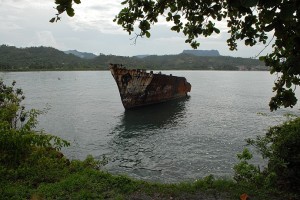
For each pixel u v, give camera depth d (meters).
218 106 39.12
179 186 7.06
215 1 5.16
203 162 15.88
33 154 7.87
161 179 13.62
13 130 7.68
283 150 7.35
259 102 43.78
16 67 172.12
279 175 7.19
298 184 6.85
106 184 6.88
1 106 12.11
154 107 37.72
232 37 6.26
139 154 17.67
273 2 3.15
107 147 19.30
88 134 22.98
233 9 5.23
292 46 4.15
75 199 6.05
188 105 39.91
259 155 16.39
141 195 6.54
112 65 30.88
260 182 7.32
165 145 19.61
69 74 156.62
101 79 111.31
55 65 197.00
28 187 6.61
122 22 5.45
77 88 68.56
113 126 26.19
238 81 107.31
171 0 5.37
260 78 136.25
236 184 7.18
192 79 117.06
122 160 16.55
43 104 39.44
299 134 7.43
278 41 4.51
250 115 31.48
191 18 5.71
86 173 7.44
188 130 24.25
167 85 41.25
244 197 6.32
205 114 32.53
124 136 22.42
